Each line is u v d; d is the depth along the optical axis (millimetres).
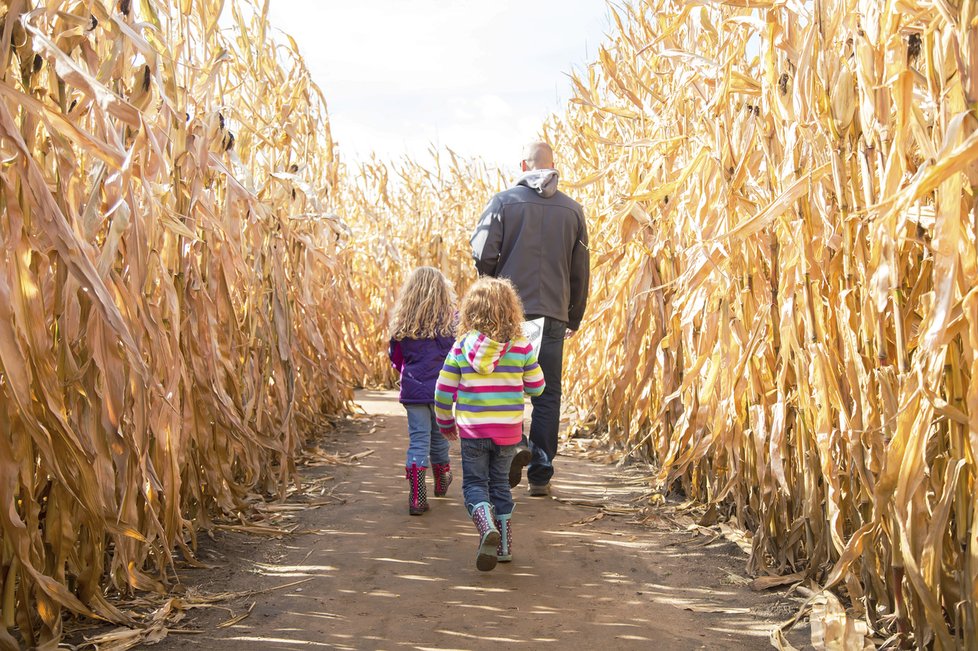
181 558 3248
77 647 2381
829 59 2504
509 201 4422
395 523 3879
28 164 2084
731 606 2824
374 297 9359
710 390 3365
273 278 4461
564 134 7461
